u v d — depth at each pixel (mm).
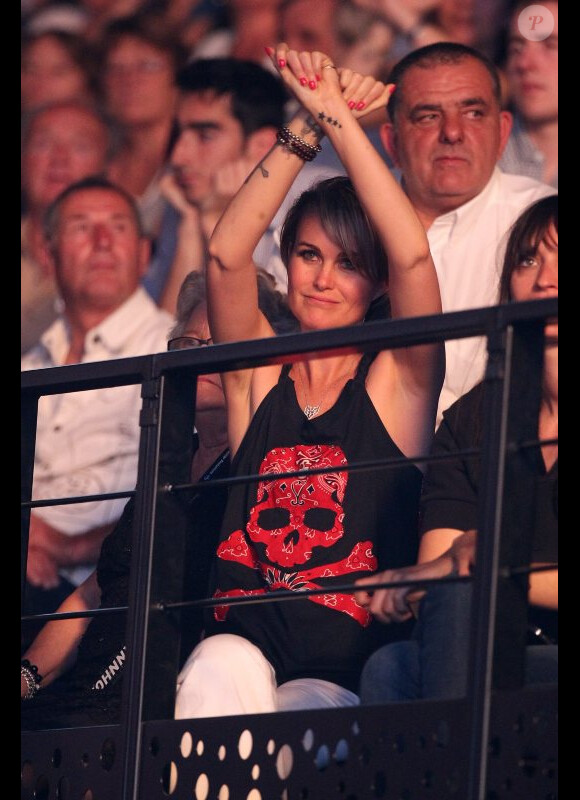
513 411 9641
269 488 12859
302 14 23203
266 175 14500
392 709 9703
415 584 9664
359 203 13883
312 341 10406
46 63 25266
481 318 9789
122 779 10680
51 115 24531
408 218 13758
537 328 9820
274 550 12523
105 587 13633
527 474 9734
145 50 24562
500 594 9422
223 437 15211
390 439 12867
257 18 23922
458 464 11992
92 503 23625
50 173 24859
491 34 21391
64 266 24562
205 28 24297
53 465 23938
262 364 10820
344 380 13203
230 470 13453
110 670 13109
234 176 24156
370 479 12625
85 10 25219
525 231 13391
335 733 9906
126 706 10758
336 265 13867
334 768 9859
